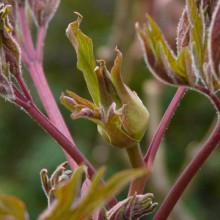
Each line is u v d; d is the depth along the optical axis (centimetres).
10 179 114
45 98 45
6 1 46
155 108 79
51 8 47
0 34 40
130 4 85
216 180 113
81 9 126
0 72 39
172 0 75
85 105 39
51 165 110
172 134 118
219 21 36
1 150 121
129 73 87
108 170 99
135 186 40
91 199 32
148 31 36
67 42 128
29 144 122
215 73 37
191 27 38
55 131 40
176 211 71
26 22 46
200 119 118
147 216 103
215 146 39
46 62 126
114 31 89
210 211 116
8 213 32
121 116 39
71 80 121
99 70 39
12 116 124
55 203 32
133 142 40
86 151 111
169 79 37
